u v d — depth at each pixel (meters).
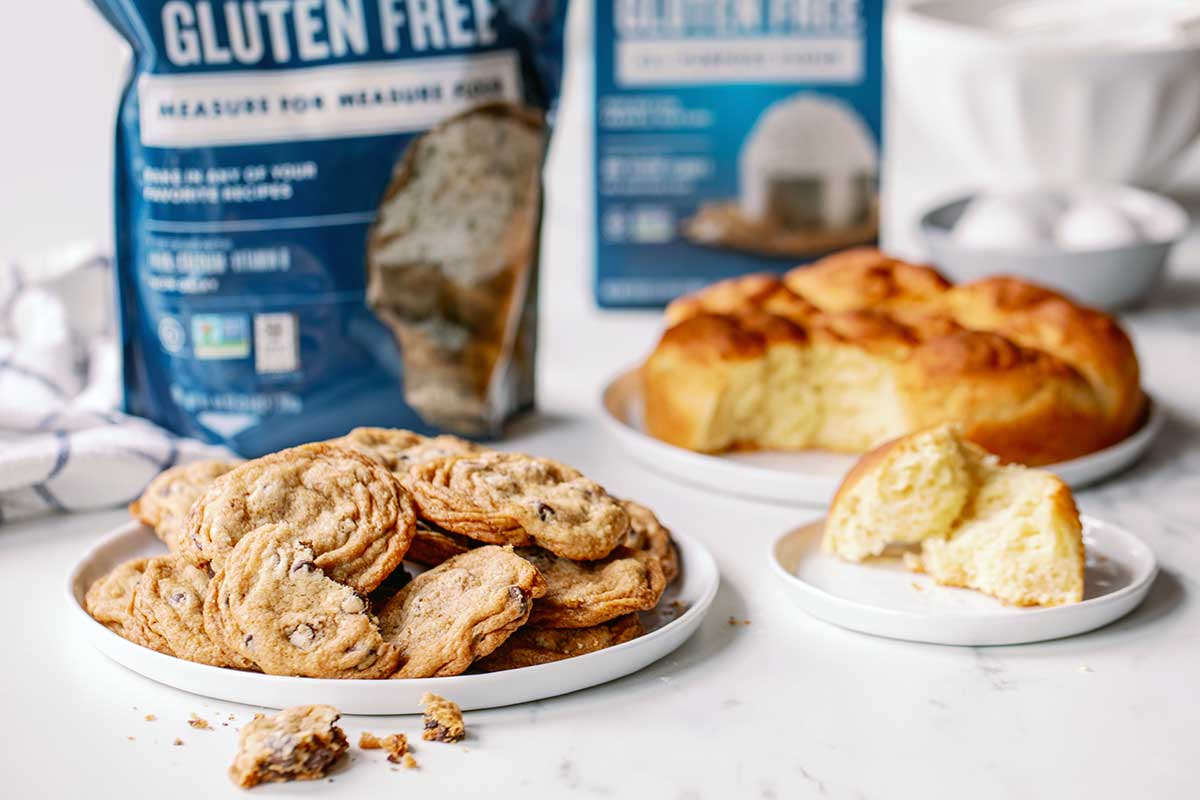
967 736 0.70
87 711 0.72
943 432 0.81
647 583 0.75
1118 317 1.18
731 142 1.17
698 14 1.16
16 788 0.67
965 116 1.25
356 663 0.71
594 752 0.69
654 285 1.21
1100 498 0.90
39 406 0.94
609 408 1.02
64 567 0.84
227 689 0.71
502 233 0.95
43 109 1.52
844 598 0.78
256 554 0.72
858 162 1.17
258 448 0.95
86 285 1.06
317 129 0.92
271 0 0.91
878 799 0.67
